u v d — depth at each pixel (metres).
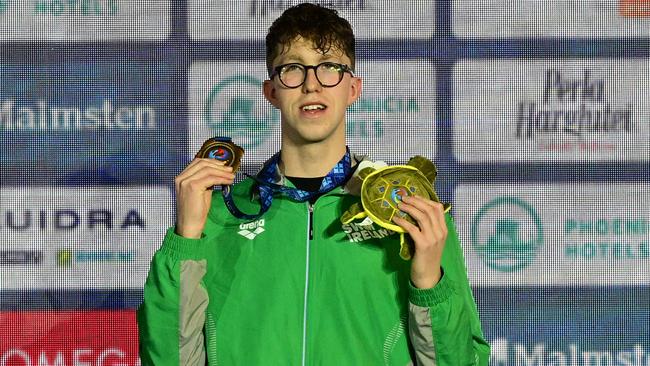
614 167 13.38
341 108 7.41
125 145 13.48
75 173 13.48
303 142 7.55
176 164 13.49
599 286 13.38
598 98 13.41
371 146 13.41
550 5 13.42
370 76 13.41
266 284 7.33
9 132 13.48
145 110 13.49
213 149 7.49
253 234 7.51
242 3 13.46
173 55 13.49
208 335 7.30
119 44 13.49
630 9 13.42
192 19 13.47
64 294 13.45
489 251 13.41
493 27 13.44
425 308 6.86
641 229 13.36
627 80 13.41
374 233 7.40
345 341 7.21
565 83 13.41
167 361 7.09
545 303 13.39
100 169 13.49
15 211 13.45
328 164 7.62
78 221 13.47
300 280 7.33
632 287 13.35
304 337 7.20
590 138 13.41
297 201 7.55
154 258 7.10
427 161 7.43
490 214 13.41
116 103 13.49
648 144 13.37
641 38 13.41
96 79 13.49
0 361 13.40
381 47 13.41
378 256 7.34
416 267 6.85
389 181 7.12
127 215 13.48
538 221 13.41
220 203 7.71
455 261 7.44
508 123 13.41
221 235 7.57
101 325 13.45
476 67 13.42
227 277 7.39
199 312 7.15
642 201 13.36
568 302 13.38
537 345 13.41
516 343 13.41
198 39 13.46
